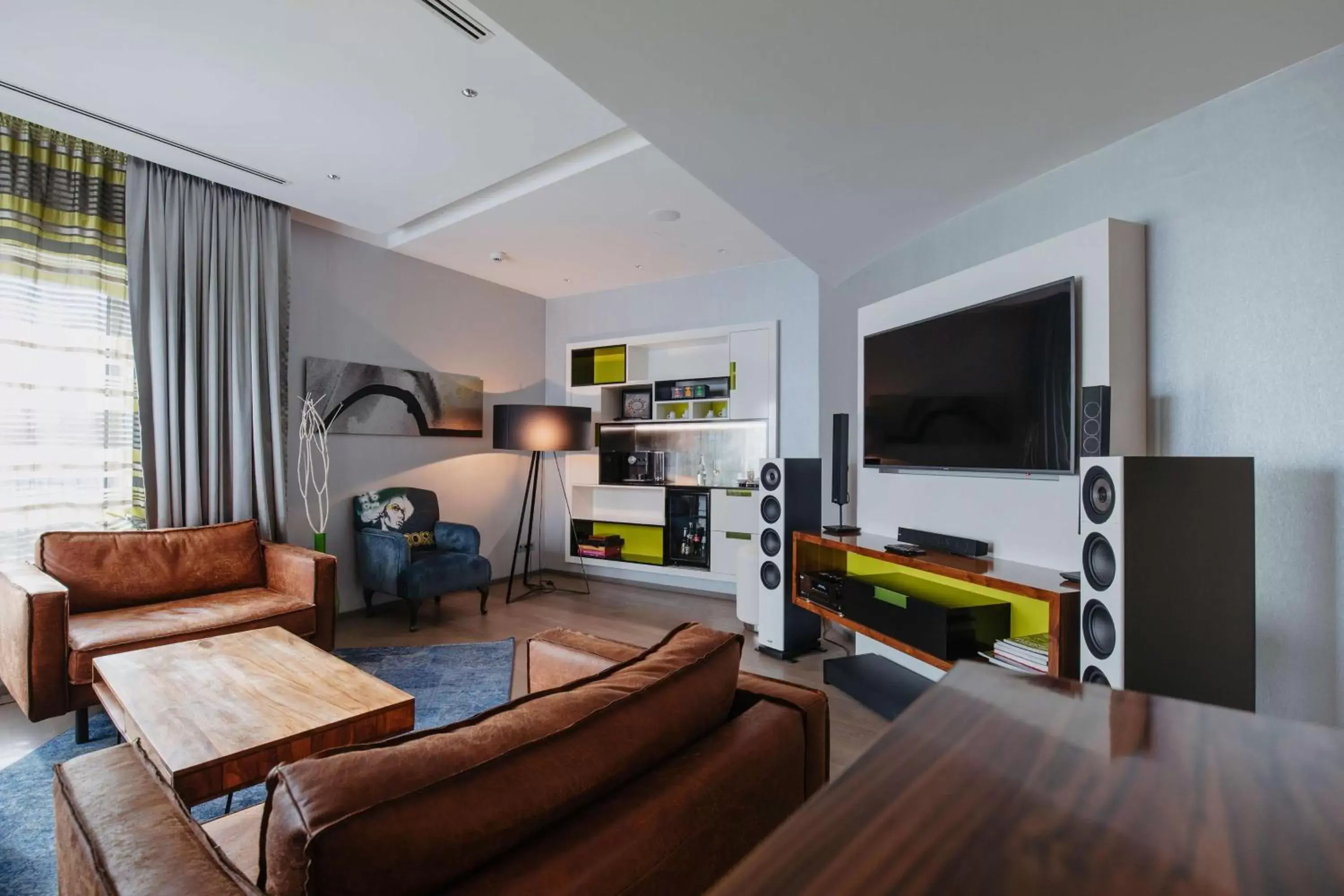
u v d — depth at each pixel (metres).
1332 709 1.79
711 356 5.19
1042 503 2.43
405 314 4.70
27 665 2.28
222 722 1.67
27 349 2.97
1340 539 1.78
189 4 2.00
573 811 0.84
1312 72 1.85
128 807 0.87
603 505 5.74
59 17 2.06
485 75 2.38
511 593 4.98
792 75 1.96
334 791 0.69
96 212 3.16
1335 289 1.80
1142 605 1.78
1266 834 0.30
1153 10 1.66
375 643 3.70
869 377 3.38
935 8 1.67
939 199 2.91
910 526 3.13
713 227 4.03
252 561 3.34
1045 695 0.48
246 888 0.72
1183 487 1.83
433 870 0.69
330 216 3.76
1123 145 2.35
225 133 2.81
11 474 2.93
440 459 4.97
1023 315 2.45
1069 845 0.28
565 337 5.83
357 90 2.48
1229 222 2.02
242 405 3.55
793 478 3.58
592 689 1.01
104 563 2.88
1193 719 0.44
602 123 2.72
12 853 1.77
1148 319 2.24
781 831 0.29
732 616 4.40
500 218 3.90
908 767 0.36
